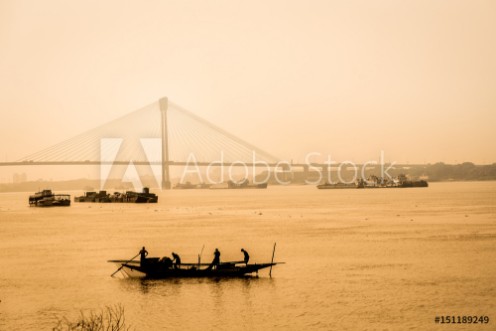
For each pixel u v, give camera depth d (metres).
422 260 49.19
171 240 68.44
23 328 31.73
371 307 34.16
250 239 68.06
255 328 30.94
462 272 43.47
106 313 34.09
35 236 75.56
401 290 37.97
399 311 33.22
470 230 73.75
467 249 55.53
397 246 58.62
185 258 54.81
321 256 52.69
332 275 43.28
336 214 109.50
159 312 34.12
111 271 46.97
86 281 42.91
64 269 48.28
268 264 42.72
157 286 40.78
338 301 35.59
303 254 54.31
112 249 61.25
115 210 135.75
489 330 29.84
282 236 70.50
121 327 31.41
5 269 48.72
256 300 36.28
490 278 41.16
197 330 30.81
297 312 33.53
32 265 50.78
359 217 100.31
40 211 137.38
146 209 138.88
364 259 50.34
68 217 112.31
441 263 47.50
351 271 44.72
